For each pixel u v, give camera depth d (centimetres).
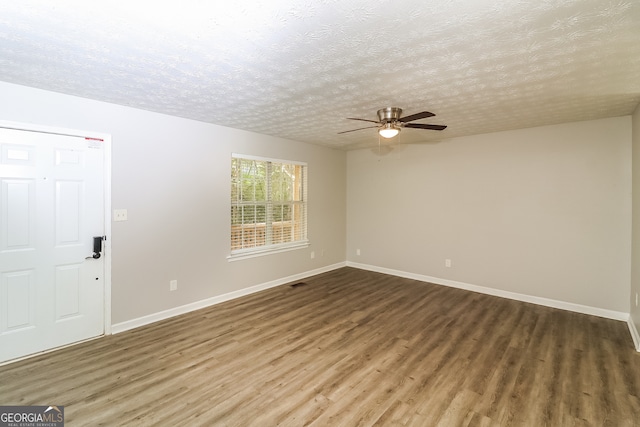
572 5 144
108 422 183
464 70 220
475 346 281
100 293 300
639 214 293
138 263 322
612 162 347
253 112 330
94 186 294
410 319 344
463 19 156
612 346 281
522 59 203
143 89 261
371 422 184
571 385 222
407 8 146
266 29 166
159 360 254
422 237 503
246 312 362
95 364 247
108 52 195
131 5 144
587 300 365
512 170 414
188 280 364
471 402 203
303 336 300
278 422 184
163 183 340
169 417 187
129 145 313
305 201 520
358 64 211
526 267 406
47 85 253
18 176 255
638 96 275
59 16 154
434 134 441
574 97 278
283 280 484
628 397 208
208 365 246
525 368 244
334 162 573
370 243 572
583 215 366
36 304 265
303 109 317
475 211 447
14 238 255
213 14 152
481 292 442
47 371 237
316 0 140
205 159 377
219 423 183
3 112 245
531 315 358
